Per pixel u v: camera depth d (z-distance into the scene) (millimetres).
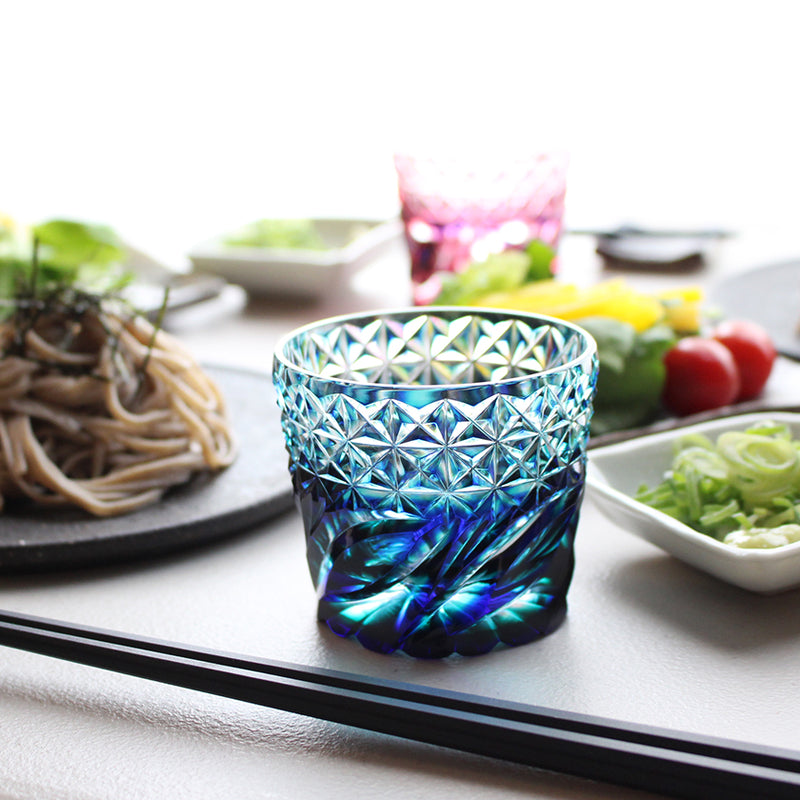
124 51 2082
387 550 585
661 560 648
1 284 884
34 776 562
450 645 595
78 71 2107
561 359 619
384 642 598
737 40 1756
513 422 576
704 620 611
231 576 649
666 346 745
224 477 707
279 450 731
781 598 621
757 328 795
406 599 593
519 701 578
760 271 941
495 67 1833
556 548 598
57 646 584
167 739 574
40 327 725
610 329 739
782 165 1741
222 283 1005
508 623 600
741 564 601
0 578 653
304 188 1959
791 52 1738
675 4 1760
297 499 607
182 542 662
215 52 2027
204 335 933
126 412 710
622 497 631
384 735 573
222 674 569
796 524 622
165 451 713
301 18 1958
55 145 2139
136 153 2109
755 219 1484
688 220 1463
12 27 2105
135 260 1040
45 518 676
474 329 641
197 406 717
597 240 1074
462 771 560
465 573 584
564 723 548
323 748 569
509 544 585
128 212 1857
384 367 646
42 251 938
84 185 2035
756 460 629
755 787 499
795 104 1754
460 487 579
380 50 1914
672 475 646
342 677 565
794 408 707
